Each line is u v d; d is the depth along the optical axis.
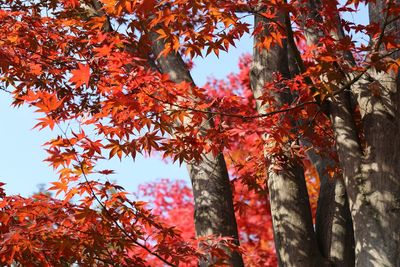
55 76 7.04
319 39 6.01
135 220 5.48
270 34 5.87
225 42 5.57
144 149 5.40
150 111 5.38
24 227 5.22
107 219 5.33
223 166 6.83
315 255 6.28
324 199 6.82
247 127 5.50
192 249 5.42
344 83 5.95
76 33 6.76
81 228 5.29
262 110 6.64
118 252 5.54
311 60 6.12
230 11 5.34
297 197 6.42
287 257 6.29
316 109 6.11
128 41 5.95
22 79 6.73
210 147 5.80
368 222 5.41
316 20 6.33
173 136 6.06
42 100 4.89
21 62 6.54
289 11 5.31
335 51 5.48
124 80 5.16
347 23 5.94
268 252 11.82
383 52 5.74
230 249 6.34
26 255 5.29
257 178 7.05
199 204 6.65
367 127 5.73
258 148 6.64
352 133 5.83
